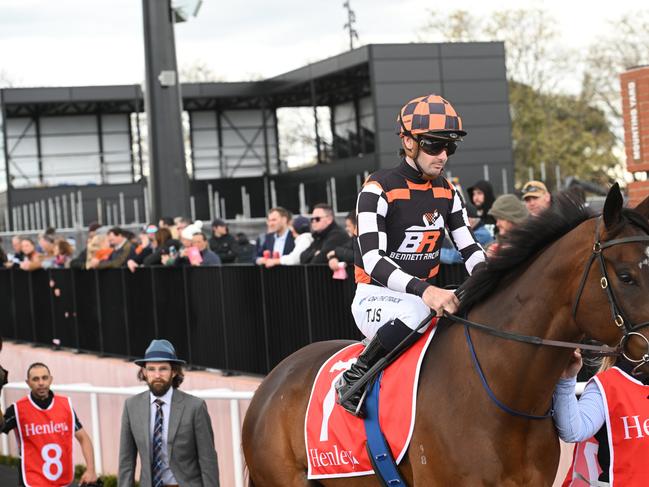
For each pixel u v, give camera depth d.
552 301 3.49
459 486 3.62
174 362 5.75
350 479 4.09
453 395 3.66
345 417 4.02
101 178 30.28
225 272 8.09
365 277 4.13
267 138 30.50
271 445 4.45
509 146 22.95
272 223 8.41
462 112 22.80
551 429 3.70
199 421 5.71
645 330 3.16
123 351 10.07
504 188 21.78
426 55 22.58
